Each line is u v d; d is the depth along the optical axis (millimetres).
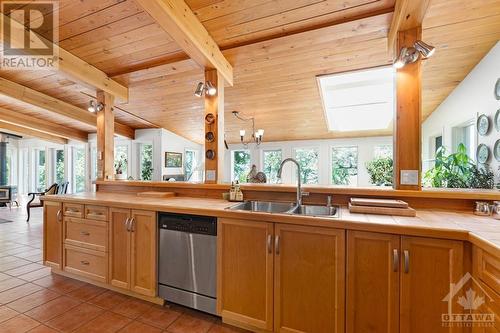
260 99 4160
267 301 1637
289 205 2166
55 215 2537
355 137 6223
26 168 8258
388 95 4180
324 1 2016
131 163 6418
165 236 1992
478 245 1124
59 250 2492
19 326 1770
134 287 2098
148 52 2838
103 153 3346
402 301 1337
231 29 2381
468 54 2666
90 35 2531
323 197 2092
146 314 1933
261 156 7105
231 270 1750
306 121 5223
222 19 2242
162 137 6145
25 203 7609
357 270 1427
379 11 2084
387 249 1375
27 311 1953
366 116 5121
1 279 2484
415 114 1871
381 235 1383
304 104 4367
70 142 7332
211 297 1829
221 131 2750
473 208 1738
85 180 6938
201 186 2584
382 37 2436
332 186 2164
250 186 2301
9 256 3119
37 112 5258
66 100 4395
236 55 2807
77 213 2395
